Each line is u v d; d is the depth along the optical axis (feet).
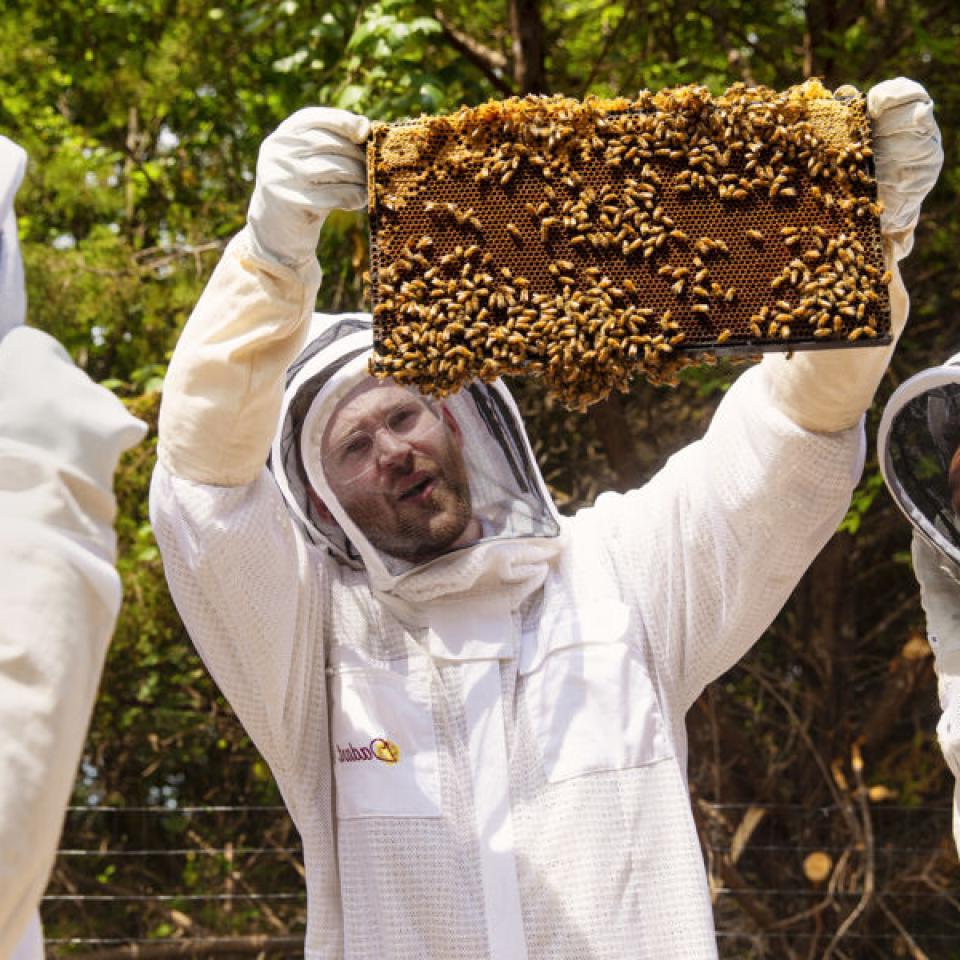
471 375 8.13
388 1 20.84
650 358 8.03
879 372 9.32
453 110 22.03
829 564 26.66
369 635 10.07
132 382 27.91
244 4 24.85
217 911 25.54
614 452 24.39
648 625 10.23
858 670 29.22
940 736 9.87
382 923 9.43
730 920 24.27
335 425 9.82
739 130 8.31
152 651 26.27
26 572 4.90
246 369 9.04
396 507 9.82
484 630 9.96
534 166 8.31
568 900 9.36
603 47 26.03
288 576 9.59
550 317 8.02
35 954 6.06
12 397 5.17
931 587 10.27
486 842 9.45
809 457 9.56
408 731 9.77
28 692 4.81
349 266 25.84
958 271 28.30
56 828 4.86
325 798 9.92
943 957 24.03
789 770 26.89
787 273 8.14
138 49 28.48
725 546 9.99
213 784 28.17
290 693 9.82
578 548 10.44
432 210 8.23
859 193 8.29
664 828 9.59
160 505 9.39
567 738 9.71
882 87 8.36
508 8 24.48
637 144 8.34
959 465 9.71
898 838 25.75
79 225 31.01
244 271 8.94
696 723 26.12
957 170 27.40
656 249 8.20
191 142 30.94
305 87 24.66
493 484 10.12
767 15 27.32
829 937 23.73
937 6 26.99
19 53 29.45
